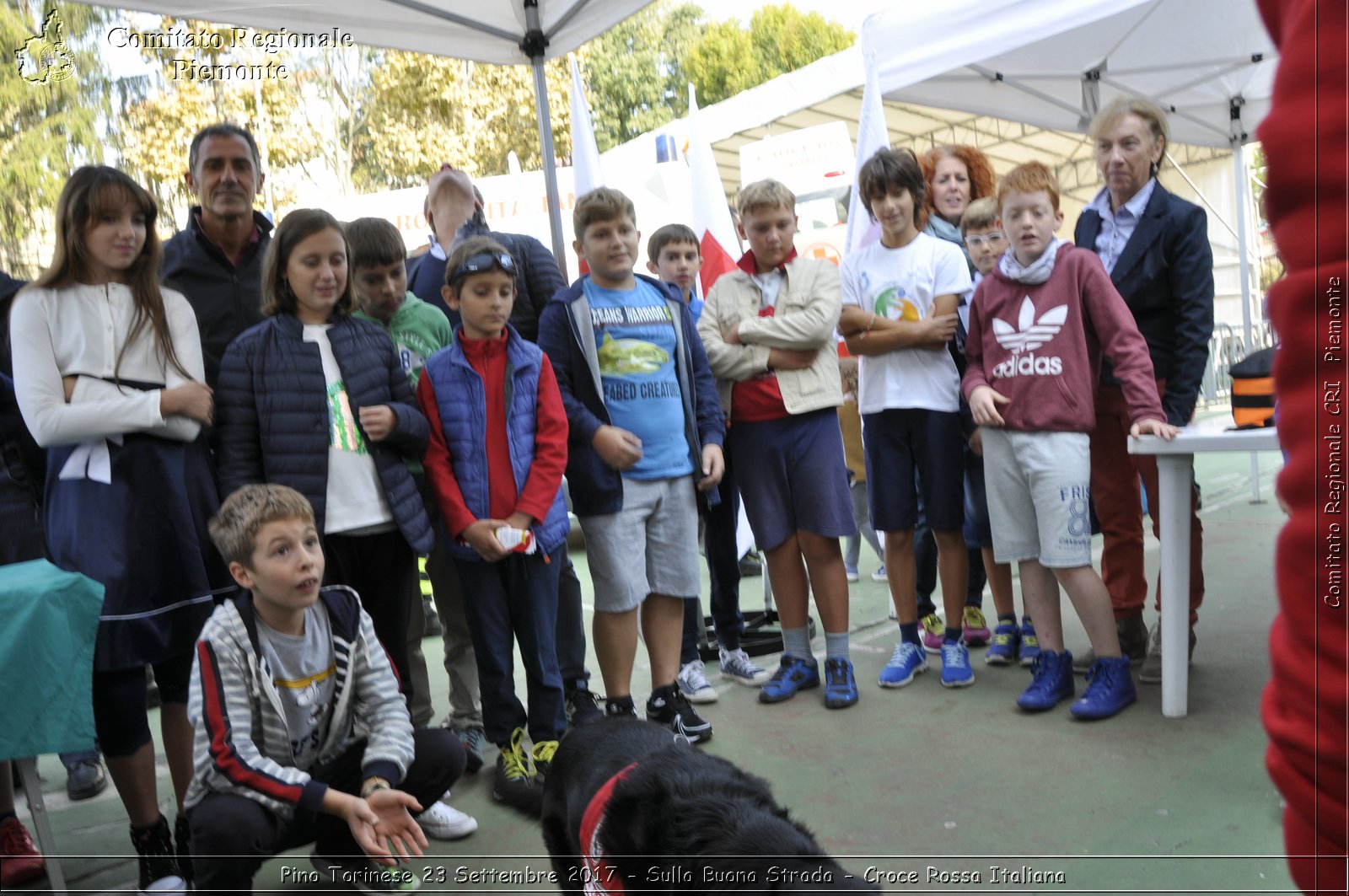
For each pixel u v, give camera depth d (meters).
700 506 3.63
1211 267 3.39
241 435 2.72
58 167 11.47
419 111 14.95
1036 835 2.44
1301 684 0.60
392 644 2.92
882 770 2.90
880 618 4.65
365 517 2.79
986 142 16.20
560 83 15.38
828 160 7.61
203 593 2.54
